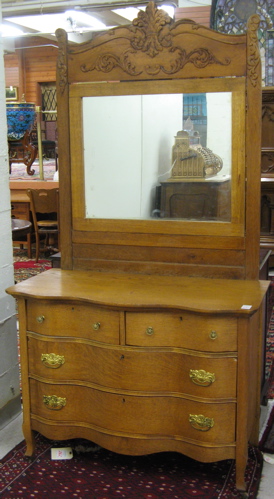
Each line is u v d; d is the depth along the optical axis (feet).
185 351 7.79
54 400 8.52
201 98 8.64
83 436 8.58
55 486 8.17
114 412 8.20
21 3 37.27
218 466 8.62
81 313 8.22
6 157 9.66
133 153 9.11
